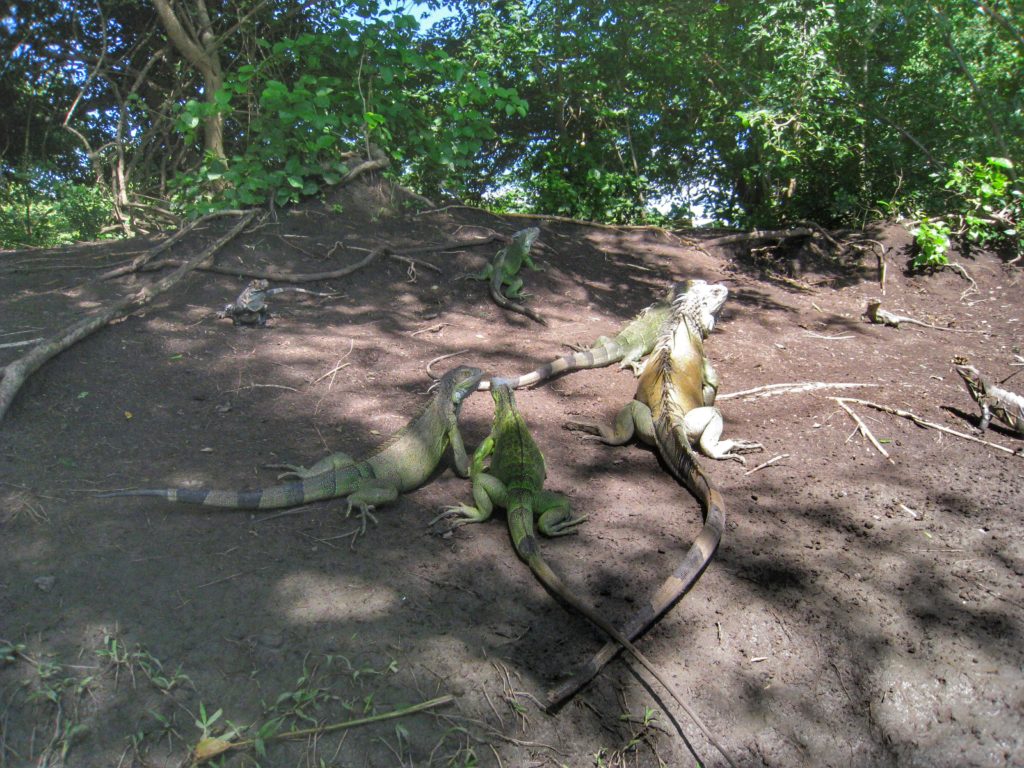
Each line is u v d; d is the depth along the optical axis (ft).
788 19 35.50
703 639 11.18
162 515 12.15
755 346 23.06
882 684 10.89
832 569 12.68
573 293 26.30
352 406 16.69
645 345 21.25
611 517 13.65
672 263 31.37
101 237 35.68
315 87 28.25
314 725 9.07
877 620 11.75
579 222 33.14
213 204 26.35
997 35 28.09
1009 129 26.32
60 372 16.39
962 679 10.95
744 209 43.88
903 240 32.86
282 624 10.20
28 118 40.60
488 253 27.04
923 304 29.45
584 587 11.78
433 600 11.10
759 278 31.60
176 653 9.57
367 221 27.32
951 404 19.49
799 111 34.81
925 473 15.79
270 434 15.19
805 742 10.23
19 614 9.76
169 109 40.11
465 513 13.01
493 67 42.45
